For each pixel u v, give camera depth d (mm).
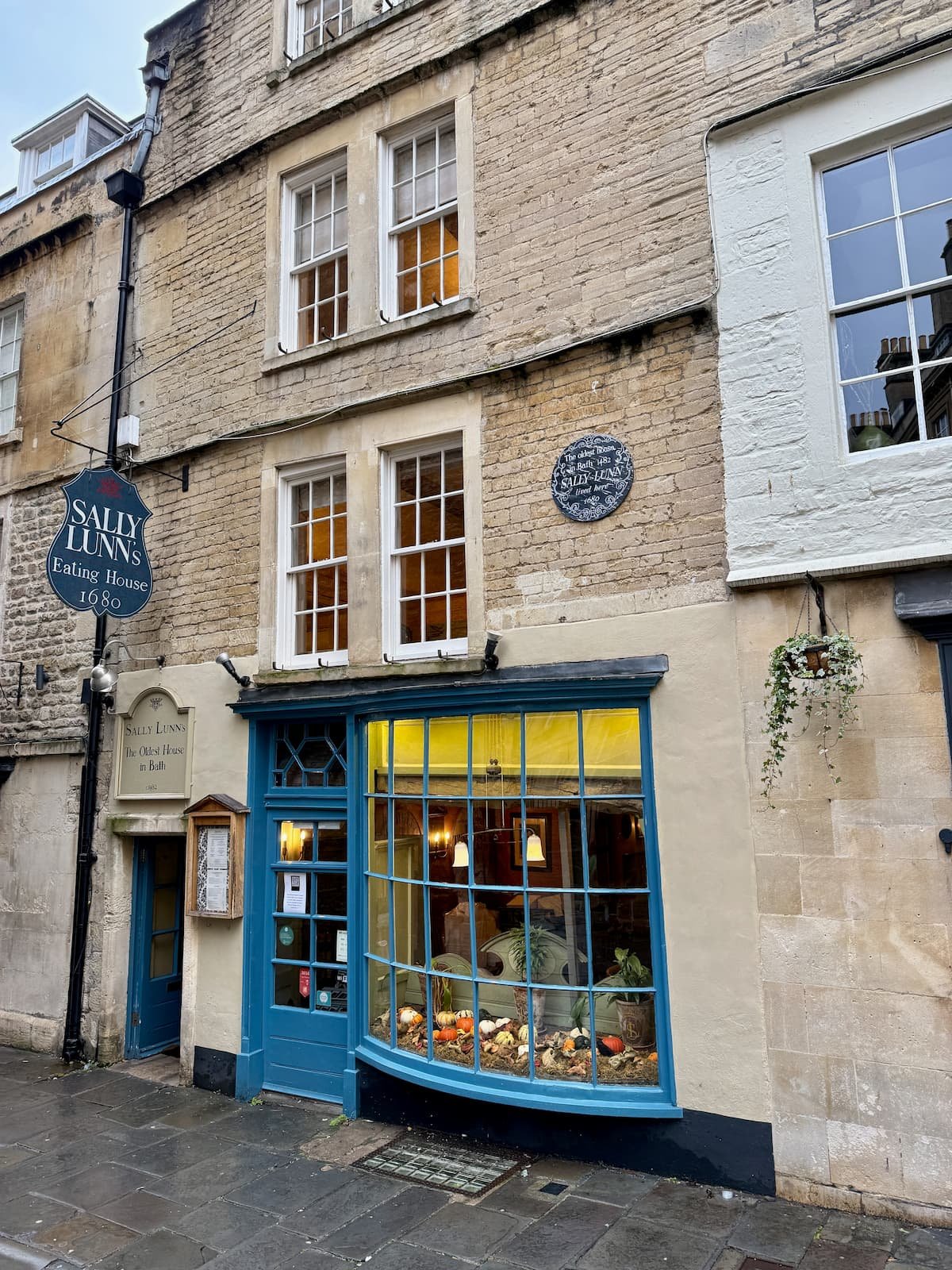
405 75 6988
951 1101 4211
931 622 4453
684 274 5543
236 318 7875
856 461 4824
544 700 5555
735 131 5438
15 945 8453
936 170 4969
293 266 7727
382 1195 4820
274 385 7492
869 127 5020
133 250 8883
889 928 4430
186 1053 6996
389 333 6758
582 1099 5078
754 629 4973
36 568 9180
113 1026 7625
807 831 4676
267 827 7035
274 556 7238
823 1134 4477
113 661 8188
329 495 7266
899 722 4523
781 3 5453
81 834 7941
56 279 9672
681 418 5414
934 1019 4285
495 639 5750
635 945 5152
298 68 7766
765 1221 4316
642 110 5871
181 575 7855
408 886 6074
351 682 6508
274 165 7824
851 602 4730
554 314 6035
